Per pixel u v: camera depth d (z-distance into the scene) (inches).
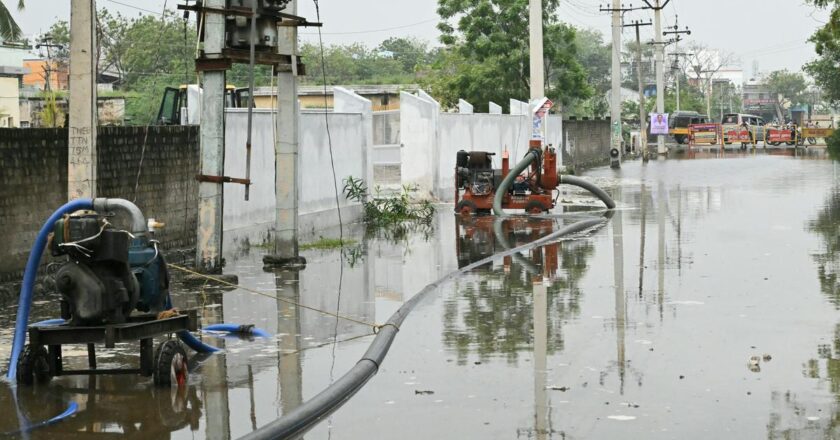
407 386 419.5
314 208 1074.1
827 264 743.7
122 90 2539.4
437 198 1434.5
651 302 599.5
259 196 960.3
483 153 1224.8
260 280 726.5
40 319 579.5
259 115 955.3
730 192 1513.3
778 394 397.7
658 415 371.9
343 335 530.6
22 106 2383.1
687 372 434.9
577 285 668.7
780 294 619.5
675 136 4318.4
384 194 1411.2
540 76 1432.1
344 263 813.9
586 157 2773.1
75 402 402.0
